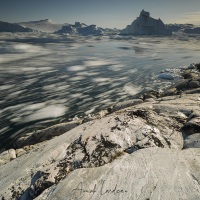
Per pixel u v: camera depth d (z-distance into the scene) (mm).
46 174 9250
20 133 26781
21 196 9031
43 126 28656
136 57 97438
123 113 14812
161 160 8844
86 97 40344
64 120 30469
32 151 13156
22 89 46312
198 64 58875
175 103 17547
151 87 45500
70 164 9797
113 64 77812
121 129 11961
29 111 33812
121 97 39875
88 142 11188
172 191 7078
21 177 10219
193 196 6777
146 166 8516
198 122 12570
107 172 8414
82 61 85625
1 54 107500
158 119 13977
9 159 15461
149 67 70312
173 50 132500
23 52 117812
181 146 11133
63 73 62312
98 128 12469
